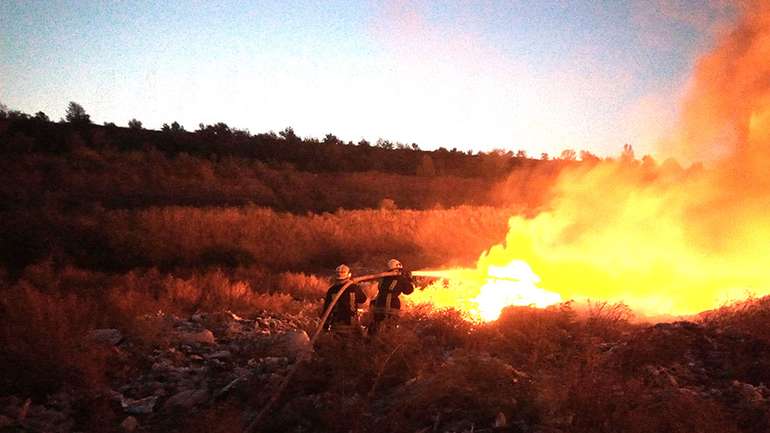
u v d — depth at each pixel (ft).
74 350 27.55
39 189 117.08
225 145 204.54
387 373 25.08
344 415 21.31
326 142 234.79
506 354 29.12
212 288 48.03
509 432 19.15
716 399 22.11
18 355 26.37
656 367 25.34
